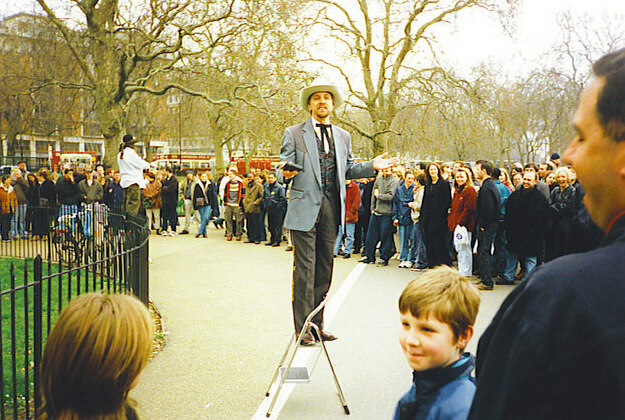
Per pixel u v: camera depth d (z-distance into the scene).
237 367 5.37
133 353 1.60
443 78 25.72
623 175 0.99
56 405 1.60
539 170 11.84
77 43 23.25
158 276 10.58
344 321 7.16
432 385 1.84
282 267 11.80
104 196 17.78
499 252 10.52
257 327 6.86
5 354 5.56
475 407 1.01
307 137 5.18
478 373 1.07
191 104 31.94
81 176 19.08
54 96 31.61
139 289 6.41
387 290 9.22
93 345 1.55
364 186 14.83
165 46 22.06
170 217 18.70
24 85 27.83
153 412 4.30
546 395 0.91
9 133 45.47
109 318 1.59
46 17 22.77
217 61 24.39
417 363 1.89
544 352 0.91
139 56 21.44
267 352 5.84
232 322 7.10
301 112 23.52
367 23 28.36
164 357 5.66
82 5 21.20
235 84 23.69
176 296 8.72
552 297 0.93
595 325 0.89
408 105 26.00
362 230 14.94
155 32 22.86
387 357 5.69
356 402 4.54
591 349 0.88
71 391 1.57
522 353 0.93
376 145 27.73
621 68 0.99
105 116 22.19
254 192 16.19
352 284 9.78
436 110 25.58
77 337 1.56
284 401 4.55
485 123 25.50
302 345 4.92
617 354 0.86
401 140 28.39
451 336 1.87
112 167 22.36
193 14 21.02
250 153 44.22
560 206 9.22
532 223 9.49
